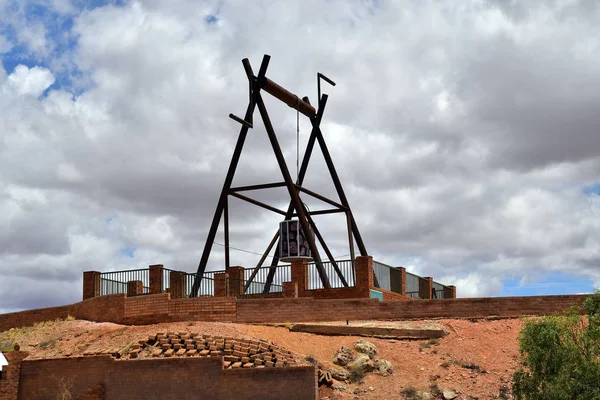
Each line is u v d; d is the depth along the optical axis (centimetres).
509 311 4300
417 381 3666
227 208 5203
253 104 5144
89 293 5050
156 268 4916
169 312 4503
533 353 3225
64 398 3756
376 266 4969
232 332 4016
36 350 4231
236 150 5172
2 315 5234
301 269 4906
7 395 3906
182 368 3612
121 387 3672
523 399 3278
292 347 3981
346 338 4131
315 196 5344
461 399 3516
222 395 3541
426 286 5734
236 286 4825
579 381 3091
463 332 4125
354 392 3594
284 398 3491
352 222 5569
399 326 4156
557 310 4253
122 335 4153
